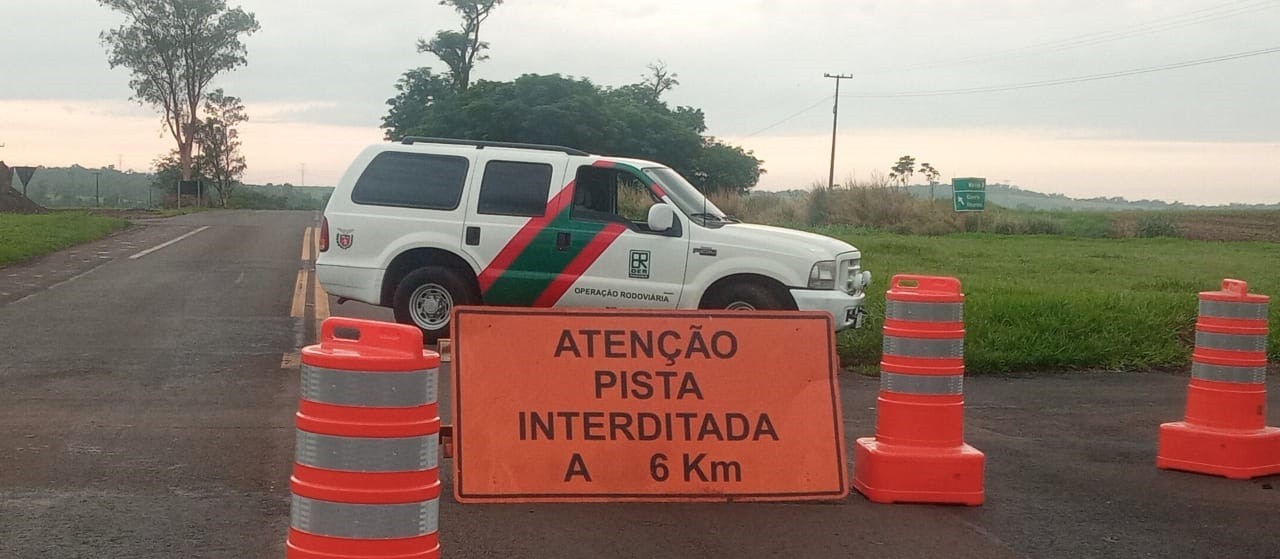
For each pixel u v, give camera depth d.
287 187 108.81
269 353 10.92
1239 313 7.33
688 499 6.18
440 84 72.75
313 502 3.96
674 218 11.23
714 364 6.34
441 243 11.56
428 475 4.07
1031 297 14.25
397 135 72.44
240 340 11.65
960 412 6.50
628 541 5.57
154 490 6.22
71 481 6.34
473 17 72.75
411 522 3.99
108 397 8.67
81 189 104.12
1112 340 12.02
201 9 77.69
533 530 5.71
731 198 45.19
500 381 6.11
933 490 6.34
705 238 11.12
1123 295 15.28
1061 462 7.52
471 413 6.05
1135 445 8.13
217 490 6.26
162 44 76.44
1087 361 11.66
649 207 11.43
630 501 6.12
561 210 11.44
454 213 11.59
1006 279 20.27
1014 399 9.91
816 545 5.58
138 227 32.31
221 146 82.50
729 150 70.00
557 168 11.55
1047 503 6.48
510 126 59.66
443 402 8.84
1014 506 6.40
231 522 5.70
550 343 6.18
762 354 6.41
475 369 6.10
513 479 6.02
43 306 13.81
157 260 20.80
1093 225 45.69
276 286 16.81
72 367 9.90
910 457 6.36
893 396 6.48
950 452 6.41
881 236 38.91
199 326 12.52
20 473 6.48
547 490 6.05
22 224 27.69
